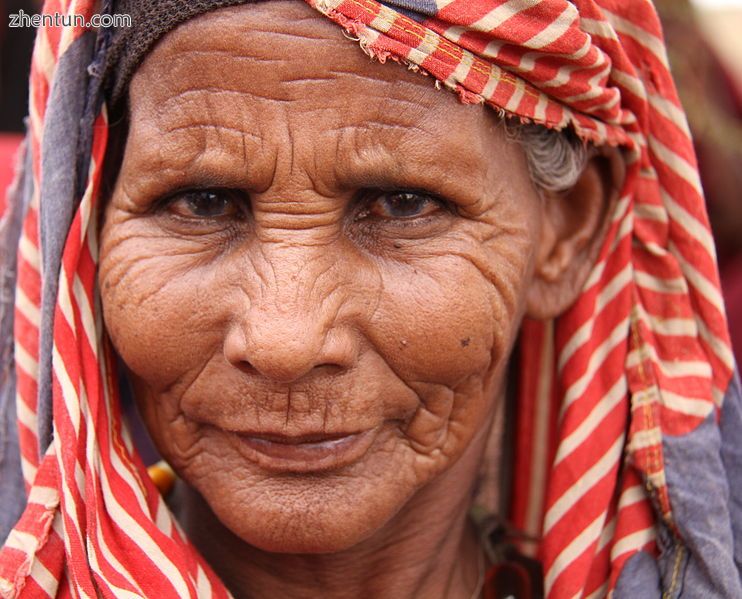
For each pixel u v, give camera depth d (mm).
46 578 1279
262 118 1212
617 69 1419
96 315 1387
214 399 1291
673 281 1510
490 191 1313
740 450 1496
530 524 1749
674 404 1479
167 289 1282
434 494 1488
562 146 1421
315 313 1225
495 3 1235
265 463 1300
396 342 1274
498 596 1671
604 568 1491
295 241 1242
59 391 1297
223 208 1297
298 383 1256
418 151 1238
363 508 1322
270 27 1190
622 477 1509
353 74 1205
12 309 1540
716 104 2951
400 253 1286
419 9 1205
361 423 1279
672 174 1500
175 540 1351
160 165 1256
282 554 1470
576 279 1521
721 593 1424
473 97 1247
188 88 1226
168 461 1375
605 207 1523
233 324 1259
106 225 1337
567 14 1275
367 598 1505
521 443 1724
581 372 1514
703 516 1442
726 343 1502
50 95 1331
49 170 1326
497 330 1354
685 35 2887
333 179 1232
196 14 1204
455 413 1367
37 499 1303
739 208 2939
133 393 1401
